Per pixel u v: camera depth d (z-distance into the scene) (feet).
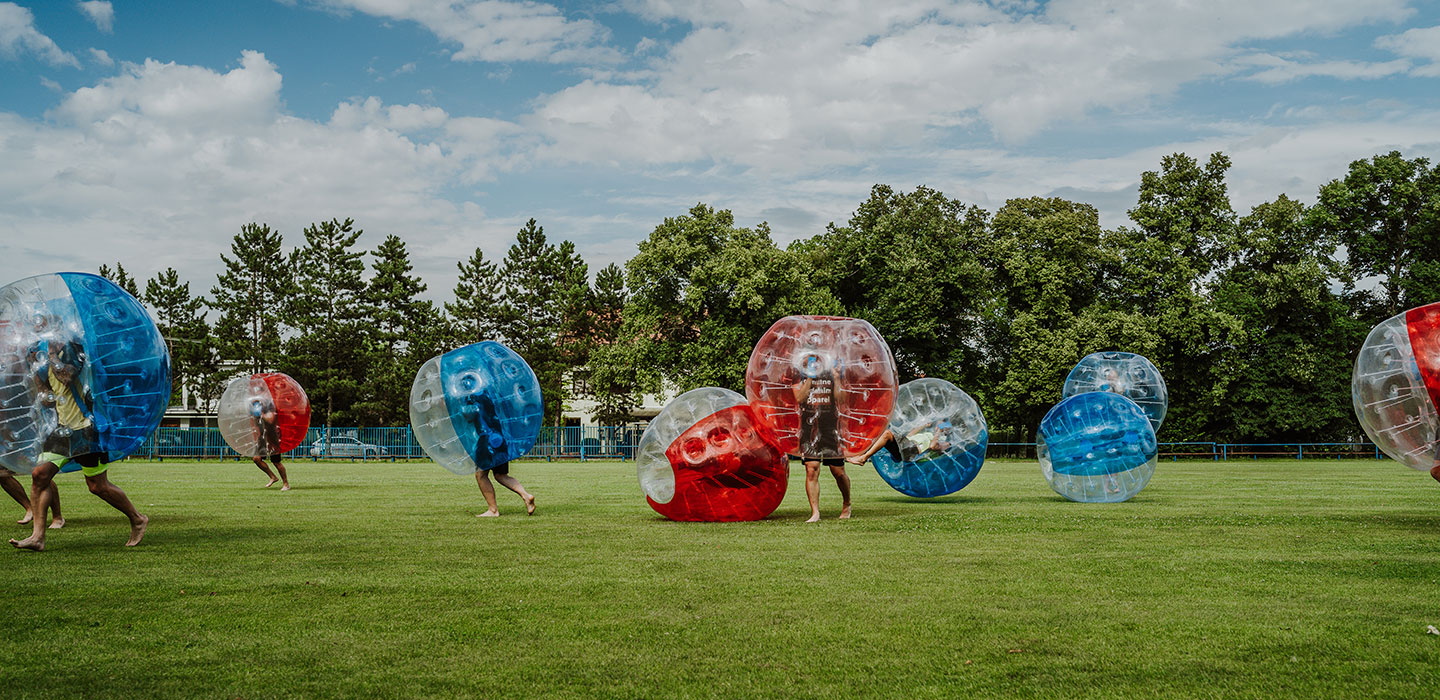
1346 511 43.98
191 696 14.02
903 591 21.98
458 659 16.01
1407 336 31.89
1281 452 154.61
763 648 16.66
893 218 155.74
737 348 142.00
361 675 15.07
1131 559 27.12
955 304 157.17
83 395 28.32
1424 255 157.17
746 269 141.28
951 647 16.67
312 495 57.57
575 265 197.47
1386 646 16.60
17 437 28.14
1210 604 20.35
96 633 17.90
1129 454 49.93
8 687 14.44
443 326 189.06
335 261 192.54
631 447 152.56
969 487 65.21
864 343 39.06
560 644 16.98
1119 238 162.81
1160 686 14.37
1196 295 149.89
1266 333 154.81
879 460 52.80
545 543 31.24
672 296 152.56
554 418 196.54
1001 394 155.74
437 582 23.38
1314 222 158.61
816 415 38.09
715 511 38.68
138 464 124.06
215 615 19.48
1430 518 39.86
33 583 23.31
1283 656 15.98
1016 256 156.87
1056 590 22.06
